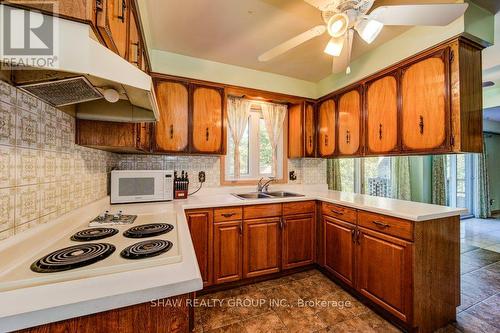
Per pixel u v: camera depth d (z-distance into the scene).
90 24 0.63
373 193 4.36
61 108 1.22
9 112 0.84
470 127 1.67
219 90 2.49
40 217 1.03
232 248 2.20
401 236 1.65
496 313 1.83
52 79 0.81
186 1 1.60
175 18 1.78
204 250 2.10
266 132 3.15
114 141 1.50
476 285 2.28
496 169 5.56
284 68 2.68
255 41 2.12
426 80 1.81
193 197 2.48
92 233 1.17
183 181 2.39
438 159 4.61
